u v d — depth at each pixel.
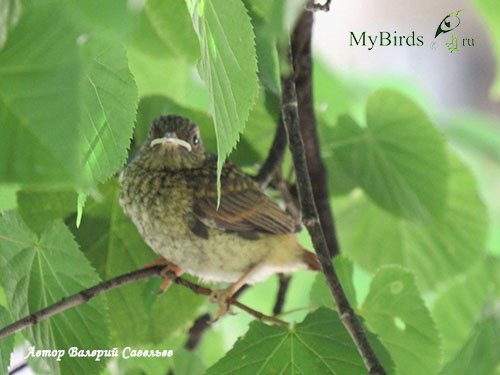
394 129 4.86
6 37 3.11
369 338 4.70
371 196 4.88
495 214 5.05
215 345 4.91
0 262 4.70
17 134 2.96
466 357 4.76
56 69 3.02
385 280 4.75
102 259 4.79
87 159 4.60
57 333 4.71
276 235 4.81
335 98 4.95
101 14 3.15
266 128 4.83
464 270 4.91
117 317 4.79
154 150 4.80
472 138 5.07
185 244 4.80
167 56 4.79
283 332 4.70
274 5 4.40
